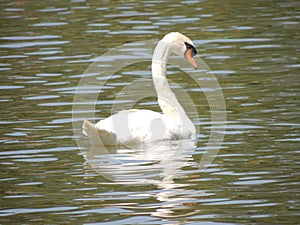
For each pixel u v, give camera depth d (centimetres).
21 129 1492
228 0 2833
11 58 2117
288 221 1019
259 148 1346
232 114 1573
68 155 1342
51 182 1201
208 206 1082
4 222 1038
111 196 1131
